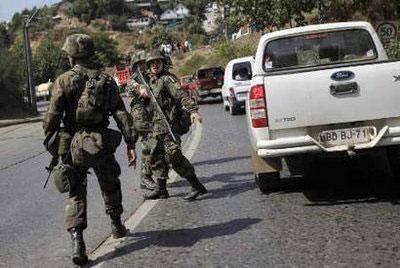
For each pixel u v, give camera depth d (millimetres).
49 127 6203
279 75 7531
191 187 9656
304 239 6375
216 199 8734
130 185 10539
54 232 7852
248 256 6012
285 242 6332
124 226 7180
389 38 19172
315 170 9867
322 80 7434
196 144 15250
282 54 8805
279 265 5660
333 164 10203
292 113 7500
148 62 8828
